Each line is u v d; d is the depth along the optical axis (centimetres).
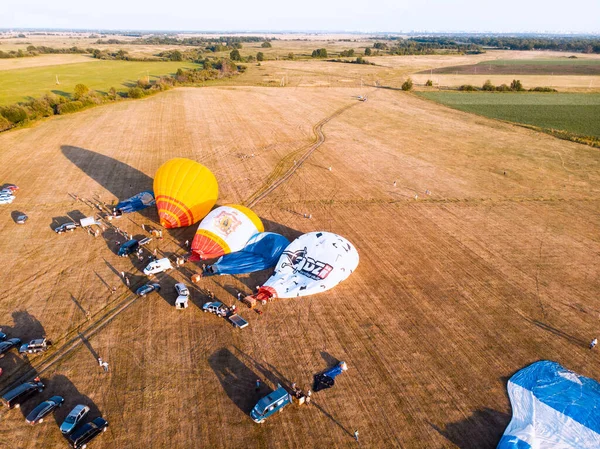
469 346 2606
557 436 2056
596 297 3089
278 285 3009
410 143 6725
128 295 2997
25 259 3388
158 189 3750
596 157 6216
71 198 4456
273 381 2331
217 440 2016
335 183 5012
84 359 2461
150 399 2219
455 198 4709
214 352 2516
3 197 4284
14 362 2431
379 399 2242
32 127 6906
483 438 2058
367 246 3678
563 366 2480
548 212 4428
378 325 2752
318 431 2067
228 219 3475
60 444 1988
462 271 3353
